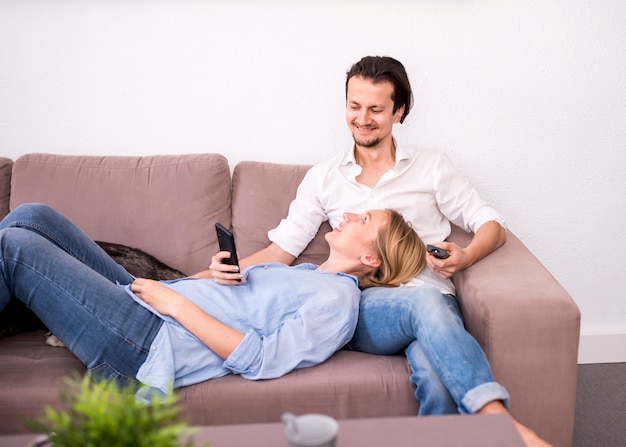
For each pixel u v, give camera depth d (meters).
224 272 1.85
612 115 2.51
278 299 1.82
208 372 1.73
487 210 2.16
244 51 2.44
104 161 2.32
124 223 2.24
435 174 2.19
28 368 1.75
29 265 1.71
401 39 2.43
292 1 2.40
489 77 2.46
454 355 1.59
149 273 2.12
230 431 1.27
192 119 2.50
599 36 2.44
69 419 0.96
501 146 2.53
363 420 1.30
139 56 2.44
